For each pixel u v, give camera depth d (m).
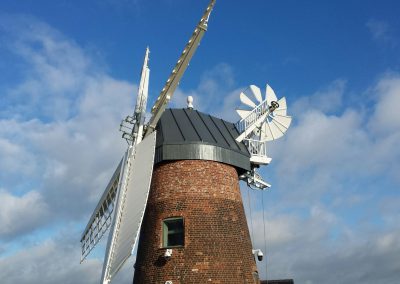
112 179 21.56
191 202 22.11
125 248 15.96
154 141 17.94
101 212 23.03
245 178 26.80
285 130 28.34
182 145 23.09
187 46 19.31
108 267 16.77
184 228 21.66
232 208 22.83
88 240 23.88
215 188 22.72
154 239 21.98
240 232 22.58
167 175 22.88
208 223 21.80
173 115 24.81
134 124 20.50
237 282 21.19
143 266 21.94
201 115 25.61
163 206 22.38
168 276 20.86
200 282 20.56
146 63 21.36
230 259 21.47
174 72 19.94
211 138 24.09
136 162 18.72
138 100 20.66
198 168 22.81
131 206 17.23
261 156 26.44
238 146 25.47
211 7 18.55
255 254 23.39
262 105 27.98
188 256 21.00
